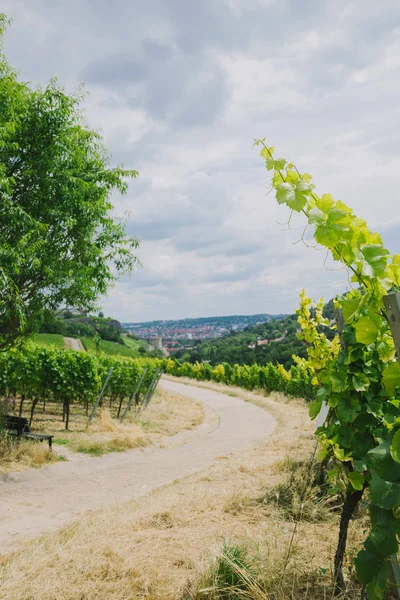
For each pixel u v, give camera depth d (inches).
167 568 141.6
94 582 130.6
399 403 116.6
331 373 120.9
